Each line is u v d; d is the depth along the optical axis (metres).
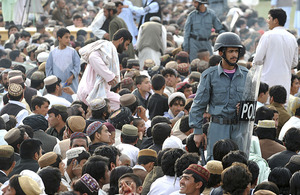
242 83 15.83
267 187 13.05
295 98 22.30
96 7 60.34
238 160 13.38
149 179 15.05
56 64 28.73
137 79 23.95
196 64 30.47
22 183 11.92
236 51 15.64
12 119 20.42
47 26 50.59
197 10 36.81
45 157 15.19
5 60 31.62
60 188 14.27
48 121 20.47
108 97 23.00
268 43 24.02
